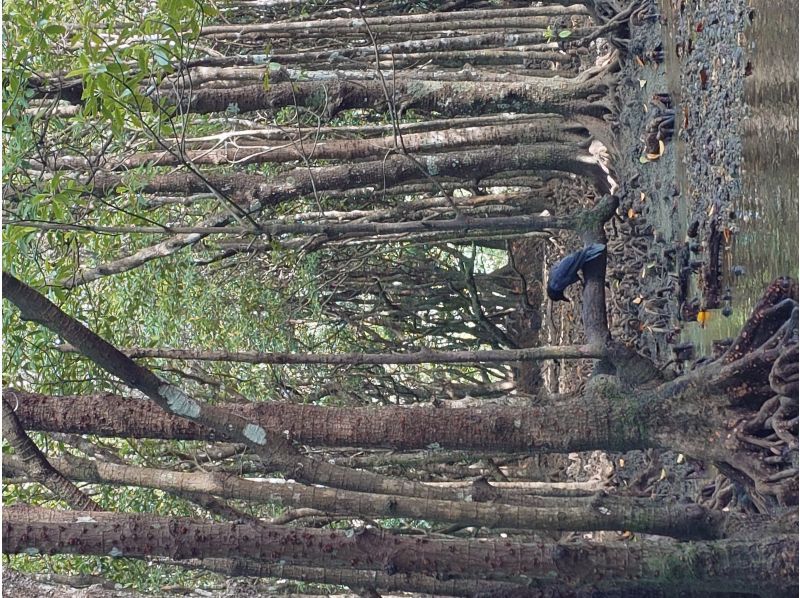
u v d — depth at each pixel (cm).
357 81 1102
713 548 531
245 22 1454
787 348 579
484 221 823
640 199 1051
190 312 1295
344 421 628
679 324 910
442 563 543
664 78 978
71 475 656
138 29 845
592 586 555
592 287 698
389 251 1666
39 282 889
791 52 652
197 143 1180
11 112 849
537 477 1609
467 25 1273
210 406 580
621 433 629
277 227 830
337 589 1242
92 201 1030
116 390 1044
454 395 1739
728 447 610
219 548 547
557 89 1142
